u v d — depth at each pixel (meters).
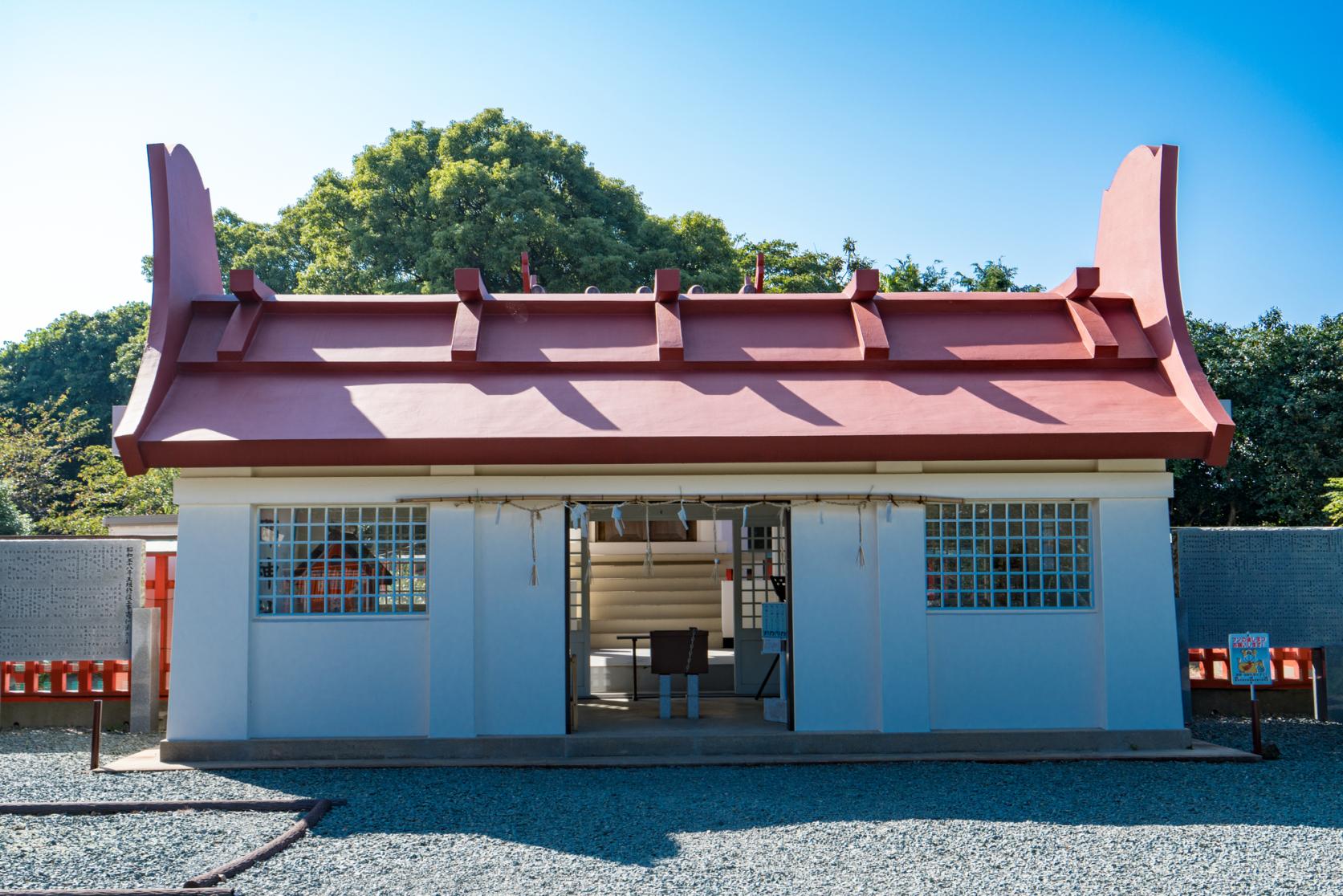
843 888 7.00
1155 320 12.12
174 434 10.62
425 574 11.39
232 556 11.12
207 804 8.97
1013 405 11.36
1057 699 11.45
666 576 19.53
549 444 10.73
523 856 7.68
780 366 11.84
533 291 16.27
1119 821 8.63
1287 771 10.57
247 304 12.11
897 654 11.31
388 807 9.07
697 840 8.08
